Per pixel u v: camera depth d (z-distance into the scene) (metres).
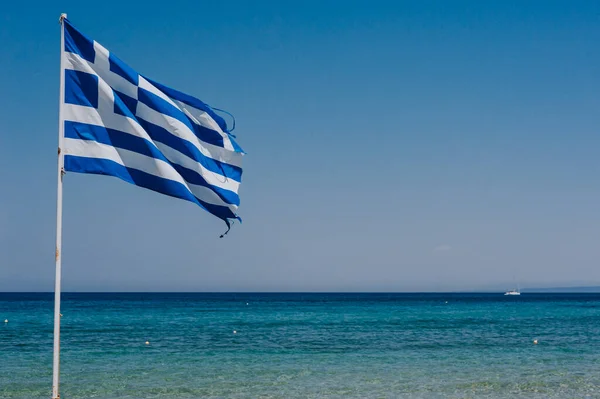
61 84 10.59
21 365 25.88
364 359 28.42
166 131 11.60
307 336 41.09
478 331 45.84
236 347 33.62
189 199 11.19
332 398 19.19
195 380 22.47
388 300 165.38
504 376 23.23
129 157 10.89
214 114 12.51
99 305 107.50
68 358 28.45
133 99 11.27
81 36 10.85
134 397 19.41
